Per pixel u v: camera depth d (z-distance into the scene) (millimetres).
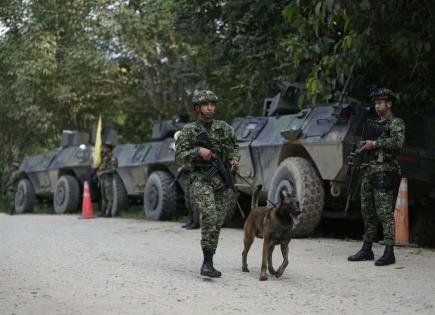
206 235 7445
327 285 6945
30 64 24047
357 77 13422
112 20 22750
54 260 8938
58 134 27531
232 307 5914
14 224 15883
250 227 7719
